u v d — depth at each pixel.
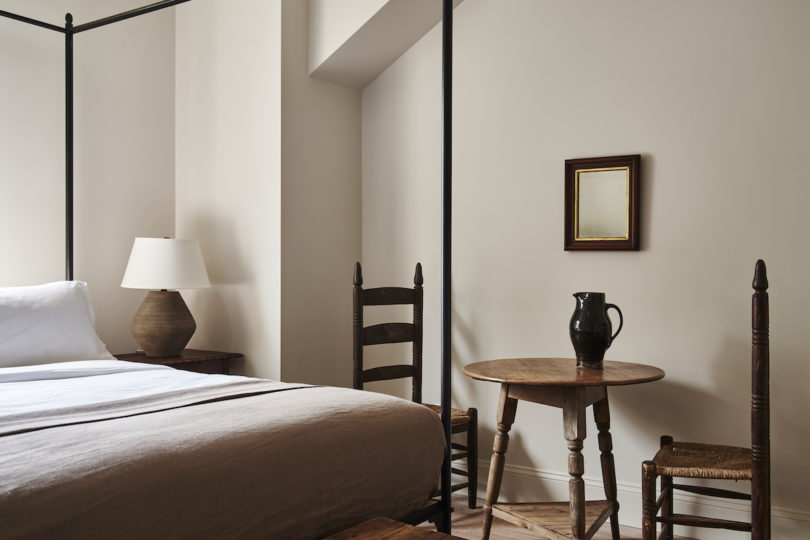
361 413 1.72
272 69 3.35
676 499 2.81
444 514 1.89
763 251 2.66
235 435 1.42
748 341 2.69
